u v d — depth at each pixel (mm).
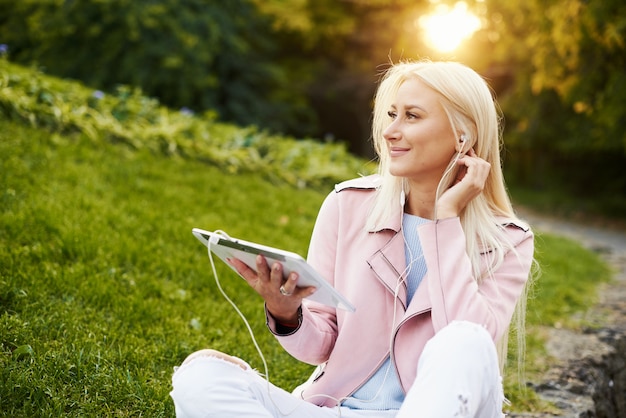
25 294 3051
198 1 18422
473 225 2035
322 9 23453
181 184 6102
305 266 1722
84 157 5742
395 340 1937
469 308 1835
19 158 5137
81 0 17141
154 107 8086
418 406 1638
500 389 1794
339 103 26094
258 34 21562
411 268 2021
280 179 7910
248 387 1776
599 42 10523
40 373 2480
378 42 24859
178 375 1766
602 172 21656
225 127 9516
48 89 6797
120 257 3873
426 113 1986
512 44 17031
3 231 3715
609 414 3918
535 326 4816
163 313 3379
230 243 1815
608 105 12305
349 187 2166
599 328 4973
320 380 2021
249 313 3754
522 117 18922
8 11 17984
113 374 2604
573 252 8773
